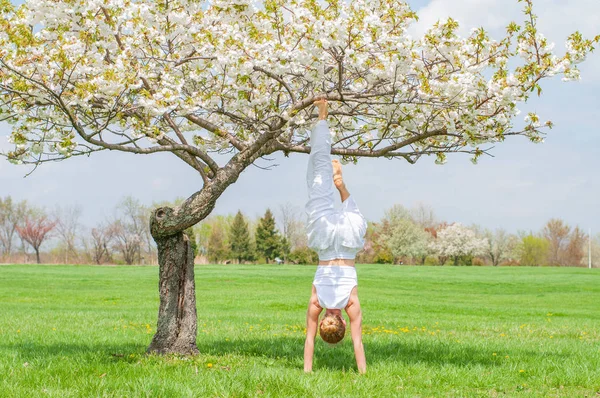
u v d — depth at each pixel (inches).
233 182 290.4
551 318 706.2
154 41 282.4
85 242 3393.2
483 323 592.4
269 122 305.9
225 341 379.6
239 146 307.0
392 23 266.1
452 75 258.1
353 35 252.5
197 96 286.2
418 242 3631.9
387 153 310.7
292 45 270.8
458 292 1280.8
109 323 504.1
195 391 212.7
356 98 281.3
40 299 891.4
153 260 3395.7
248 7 275.7
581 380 262.4
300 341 379.6
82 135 247.0
